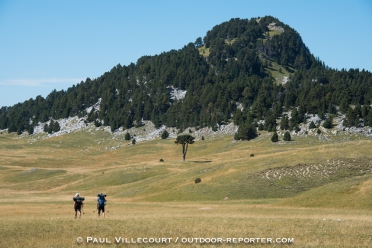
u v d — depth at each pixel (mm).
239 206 55938
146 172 116562
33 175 133500
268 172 76375
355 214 42938
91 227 32438
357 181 56344
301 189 68125
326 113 198500
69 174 130000
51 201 71438
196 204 62656
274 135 179875
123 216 40969
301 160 79812
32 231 30969
